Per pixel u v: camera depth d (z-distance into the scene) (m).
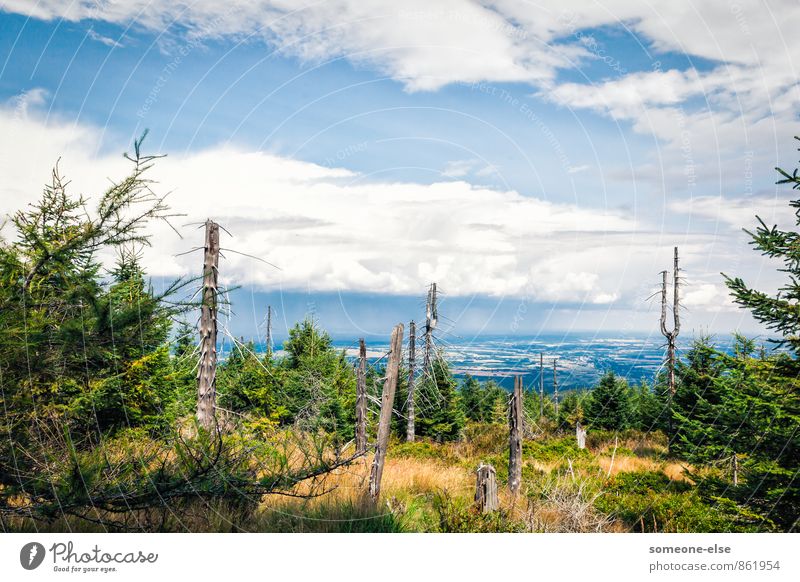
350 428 16.97
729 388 7.21
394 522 6.35
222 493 5.16
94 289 4.25
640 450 18.84
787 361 5.98
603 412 25.95
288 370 17.95
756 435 6.26
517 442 12.52
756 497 6.14
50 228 4.22
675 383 18.70
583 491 9.77
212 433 5.39
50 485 4.13
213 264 8.96
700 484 8.20
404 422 24.84
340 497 6.65
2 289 4.05
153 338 4.60
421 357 22.17
